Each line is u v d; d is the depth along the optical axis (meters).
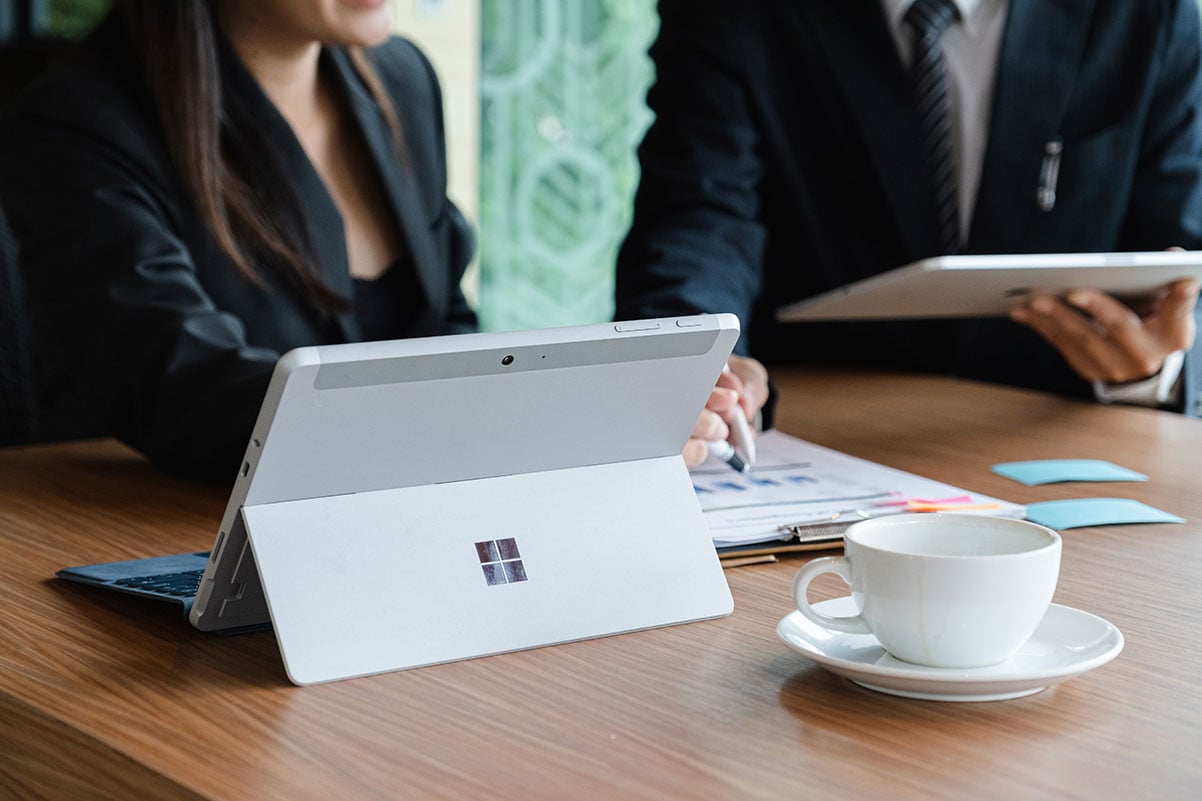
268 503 0.69
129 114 1.37
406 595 0.70
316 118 1.60
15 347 1.54
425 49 3.79
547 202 4.17
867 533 0.67
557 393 0.73
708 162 1.75
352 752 0.59
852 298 1.36
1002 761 0.57
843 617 0.69
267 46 1.51
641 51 4.18
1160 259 1.33
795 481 1.07
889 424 1.40
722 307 1.52
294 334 1.47
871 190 1.86
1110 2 1.80
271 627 0.77
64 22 2.57
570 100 4.13
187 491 1.12
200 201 1.37
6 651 0.73
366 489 0.71
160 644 0.74
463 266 1.84
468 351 0.68
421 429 0.70
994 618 0.62
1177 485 1.14
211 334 1.15
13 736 0.66
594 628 0.74
